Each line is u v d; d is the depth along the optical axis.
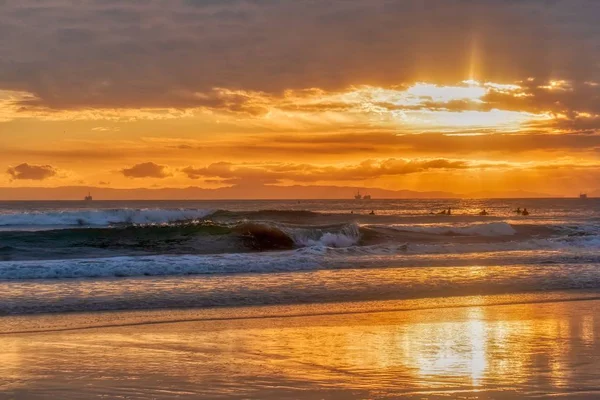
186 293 19.09
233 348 12.21
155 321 15.20
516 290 20.64
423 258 29.38
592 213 113.88
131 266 24.03
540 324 14.84
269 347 12.32
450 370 10.46
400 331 13.99
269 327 14.49
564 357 11.38
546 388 9.31
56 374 10.18
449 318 15.75
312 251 31.14
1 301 17.47
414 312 16.66
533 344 12.55
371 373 10.23
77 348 12.18
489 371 10.35
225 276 22.98
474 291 20.33
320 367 10.67
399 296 19.27
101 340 12.96
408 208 153.38
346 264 26.73
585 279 22.89
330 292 19.69
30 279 21.95
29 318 15.48
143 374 10.19
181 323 14.95
